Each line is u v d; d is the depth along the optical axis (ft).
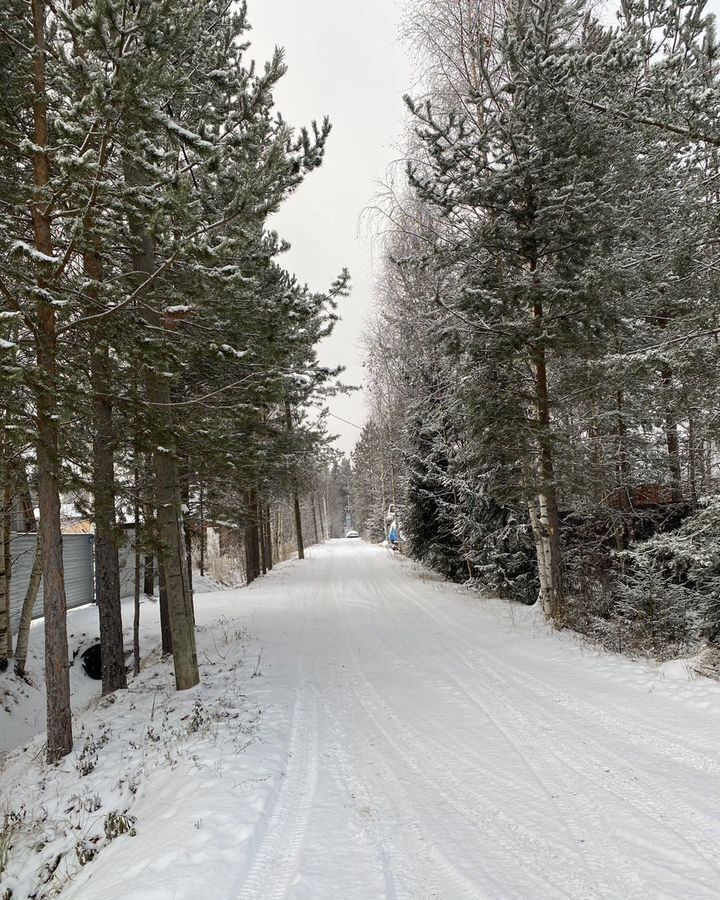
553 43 28.71
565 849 11.53
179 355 24.12
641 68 23.88
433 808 13.65
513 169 30.91
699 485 43.32
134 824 14.67
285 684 26.30
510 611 41.45
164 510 27.45
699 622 32.14
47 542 22.08
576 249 32.24
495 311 32.32
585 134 29.25
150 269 26.81
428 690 23.72
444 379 42.80
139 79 16.56
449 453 52.29
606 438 40.45
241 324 26.03
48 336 20.84
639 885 10.23
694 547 24.35
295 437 50.08
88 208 18.45
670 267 26.40
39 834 16.08
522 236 32.45
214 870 11.14
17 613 47.70
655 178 29.17
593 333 32.07
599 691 21.67
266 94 24.53
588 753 16.20
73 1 23.88
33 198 20.21
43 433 21.18
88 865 13.50
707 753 15.61
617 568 43.50
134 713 25.31
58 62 19.85
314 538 222.89
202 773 16.16
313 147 24.32
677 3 24.13
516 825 12.59
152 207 18.60
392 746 17.92
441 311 34.50
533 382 36.45
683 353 24.44
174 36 17.39
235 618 47.80
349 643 34.81
